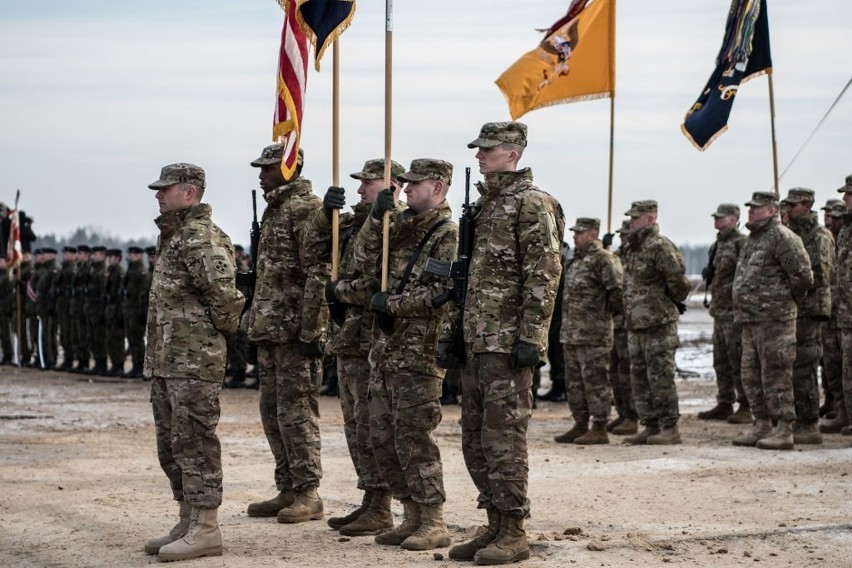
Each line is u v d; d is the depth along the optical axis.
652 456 14.65
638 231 15.95
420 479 9.14
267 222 10.38
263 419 10.61
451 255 9.05
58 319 29.70
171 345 8.95
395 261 9.38
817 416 15.83
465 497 11.66
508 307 8.49
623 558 8.73
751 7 16.58
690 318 61.50
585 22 15.63
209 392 8.95
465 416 8.80
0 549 9.44
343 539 9.58
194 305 9.01
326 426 18.06
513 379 8.47
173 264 9.02
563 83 15.65
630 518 10.45
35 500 11.58
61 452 15.27
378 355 9.23
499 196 8.64
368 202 10.37
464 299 8.64
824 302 15.75
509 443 8.45
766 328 14.98
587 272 16.05
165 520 10.54
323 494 11.89
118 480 12.88
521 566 8.44
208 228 9.07
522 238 8.43
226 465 13.96
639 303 15.88
